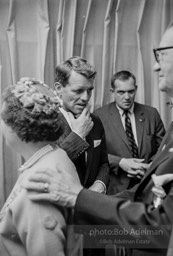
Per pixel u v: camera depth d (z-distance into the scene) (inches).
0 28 123.6
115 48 129.1
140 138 122.2
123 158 117.6
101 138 88.2
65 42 126.1
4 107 50.3
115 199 50.6
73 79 81.2
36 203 48.1
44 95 50.1
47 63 126.1
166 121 134.0
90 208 49.6
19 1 123.3
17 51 125.1
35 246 47.1
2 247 50.1
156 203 51.6
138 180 116.4
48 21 124.0
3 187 125.0
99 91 131.9
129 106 121.6
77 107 82.9
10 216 49.5
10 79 125.5
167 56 56.4
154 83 134.0
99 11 128.1
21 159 127.2
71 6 124.4
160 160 57.6
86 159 82.7
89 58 129.6
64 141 73.0
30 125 49.2
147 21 132.1
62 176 49.8
